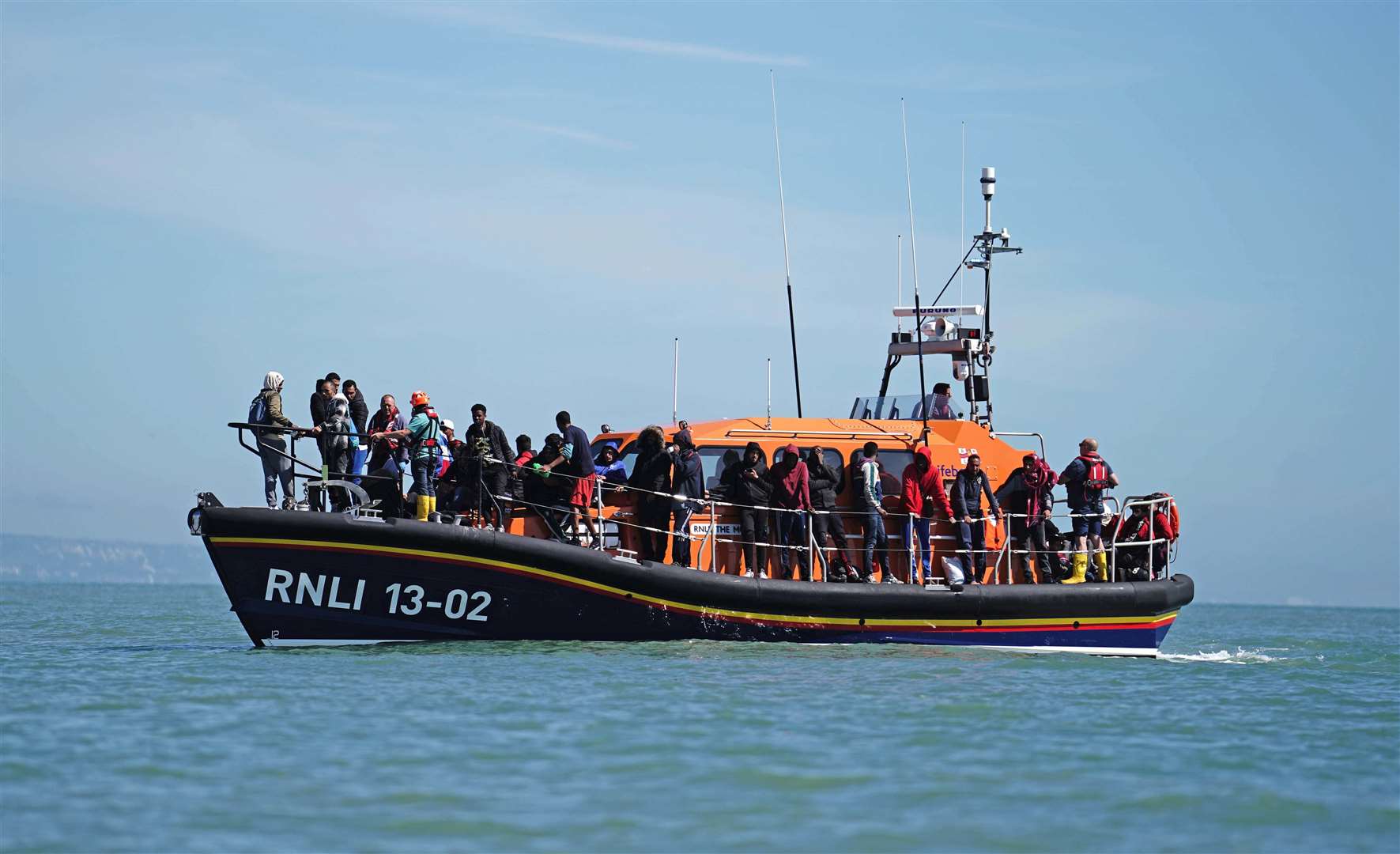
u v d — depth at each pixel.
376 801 31.69
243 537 52.75
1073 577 65.69
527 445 60.97
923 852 28.92
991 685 51.22
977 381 71.94
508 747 37.12
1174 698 50.66
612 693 45.62
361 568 54.00
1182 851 29.56
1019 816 31.77
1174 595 66.69
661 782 33.84
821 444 63.91
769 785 33.78
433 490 56.53
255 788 32.75
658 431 59.03
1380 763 38.75
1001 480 66.88
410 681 47.53
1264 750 40.38
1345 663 72.44
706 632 58.88
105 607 136.50
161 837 28.86
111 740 37.59
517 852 28.25
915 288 67.38
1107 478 65.50
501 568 55.38
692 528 60.88
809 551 60.59
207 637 77.50
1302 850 29.78
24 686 46.88
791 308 70.69
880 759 36.94
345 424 56.06
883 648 60.59
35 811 30.66
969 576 63.34
